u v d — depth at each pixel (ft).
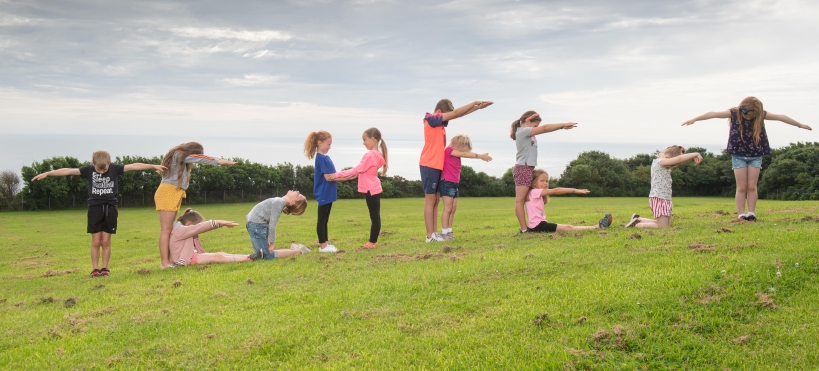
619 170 221.25
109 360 17.30
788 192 178.60
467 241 33.12
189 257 32.42
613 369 15.20
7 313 23.56
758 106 30.73
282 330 18.97
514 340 17.11
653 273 21.09
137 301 23.82
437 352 16.71
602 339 16.57
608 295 19.39
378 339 17.87
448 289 22.03
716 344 16.06
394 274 24.81
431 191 33.71
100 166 31.53
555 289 20.70
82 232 85.15
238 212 146.41
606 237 29.12
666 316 17.69
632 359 15.58
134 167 32.71
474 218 70.03
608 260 23.63
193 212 34.24
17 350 18.66
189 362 17.02
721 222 31.96
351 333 18.62
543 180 34.81
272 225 32.12
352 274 25.70
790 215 34.76
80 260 48.47
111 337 19.45
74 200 168.66
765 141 31.24
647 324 17.26
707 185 211.20
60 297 25.98
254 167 199.00
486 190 207.00
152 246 59.52
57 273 36.88
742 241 24.52
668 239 26.73
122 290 26.30
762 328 16.67
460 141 33.76
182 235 32.19
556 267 23.35
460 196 204.85
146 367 16.83
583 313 18.43
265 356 17.25
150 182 176.14
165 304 23.16
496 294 21.04
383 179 204.33
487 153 33.50
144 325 20.38
